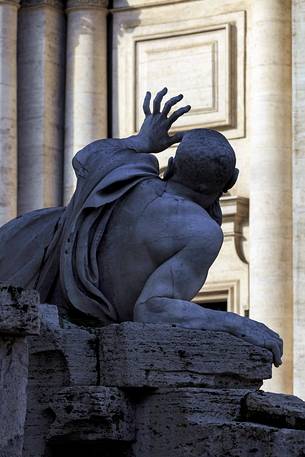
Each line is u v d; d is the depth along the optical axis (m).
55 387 18.66
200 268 19.62
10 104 47.25
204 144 19.84
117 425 18.31
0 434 16.14
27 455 18.61
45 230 20.58
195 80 47.00
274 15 45.97
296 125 44.59
